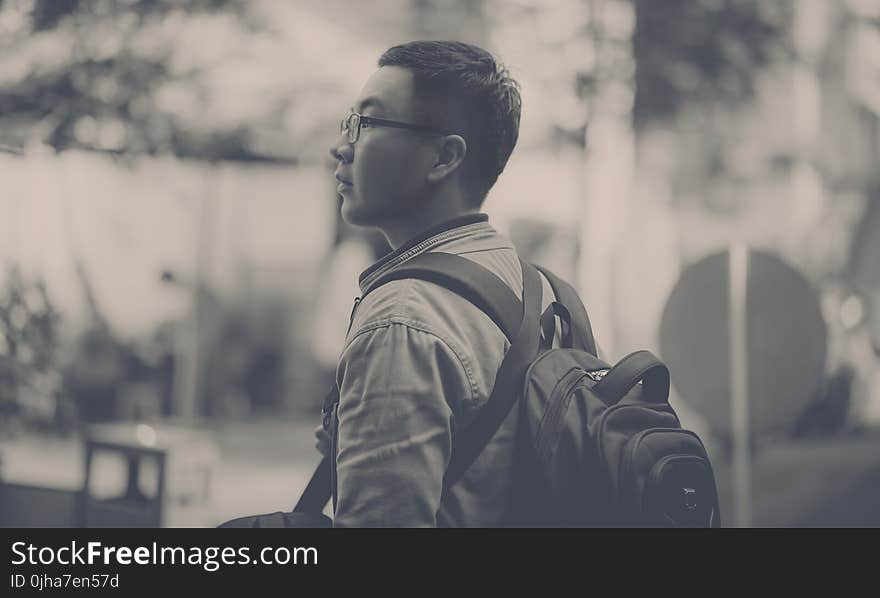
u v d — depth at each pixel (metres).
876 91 14.78
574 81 8.34
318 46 7.72
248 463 10.48
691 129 9.67
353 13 8.77
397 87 1.66
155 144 6.06
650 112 8.68
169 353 10.42
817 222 13.51
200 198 9.20
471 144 1.68
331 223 13.72
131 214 8.61
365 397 1.47
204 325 11.41
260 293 13.77
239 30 6.68
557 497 1.49
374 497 1.43
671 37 8.40
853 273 14.04
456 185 1.70
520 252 10.23
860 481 10.12
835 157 14.04
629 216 10.63
